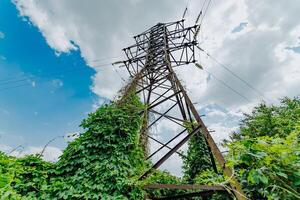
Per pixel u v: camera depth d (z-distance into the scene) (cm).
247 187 276
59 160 561
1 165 427
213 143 525
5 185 367
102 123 607
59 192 473
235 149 229
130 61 1166
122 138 582
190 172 1034
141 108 685
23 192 461
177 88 817
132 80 812
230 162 227
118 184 483
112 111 629
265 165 206
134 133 606
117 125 602
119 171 510
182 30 1252
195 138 1106
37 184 483
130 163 555
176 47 1167
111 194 476
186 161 1084
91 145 557
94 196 460
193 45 1155
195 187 471
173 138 707
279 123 1105
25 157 507
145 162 616
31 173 494
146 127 731
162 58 1064
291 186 192
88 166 520
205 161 1008
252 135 1305
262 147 209
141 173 564
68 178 513
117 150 546
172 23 1339
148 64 1043
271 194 199
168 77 863
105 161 525
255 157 212
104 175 497
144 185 492
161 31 1320
